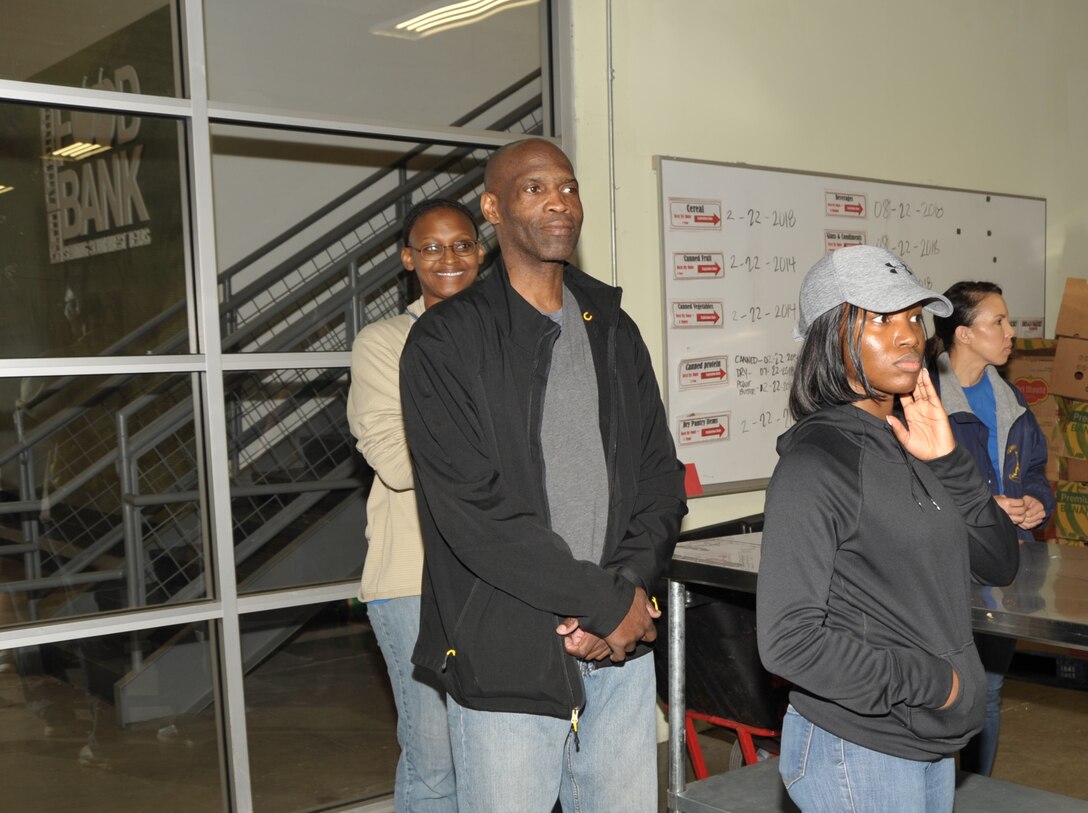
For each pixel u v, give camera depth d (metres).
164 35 2.98
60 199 2.92
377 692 3.54
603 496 1.93
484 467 1.82
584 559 1.90
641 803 1.99
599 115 3.80
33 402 2.89
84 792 3.02
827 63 4.55
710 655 2.79
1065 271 5.73
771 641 1.49
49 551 2.92
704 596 2.74
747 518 3.26
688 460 4.02
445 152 3.63
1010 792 2.27
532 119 3.74
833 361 1.59
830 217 4.52
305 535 3.28
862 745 1.54
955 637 1.55
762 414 4.26
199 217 2.98
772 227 4.30
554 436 1.91
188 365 2.99
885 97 4.80
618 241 3.86
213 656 3.02
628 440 1.99
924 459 1.68
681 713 2.43
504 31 3.73
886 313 1.56
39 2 2.91
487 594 1.86
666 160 3.94
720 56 4.16
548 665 1.83
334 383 3.36
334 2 3.46
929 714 1.51
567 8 3.74
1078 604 1.89
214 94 3.24
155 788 3.03
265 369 3.16
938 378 3.04
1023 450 3.11
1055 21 5.61
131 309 2.98
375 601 2.53
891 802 1.54
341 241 3.59
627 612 1.81
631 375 2.04
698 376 4.05
